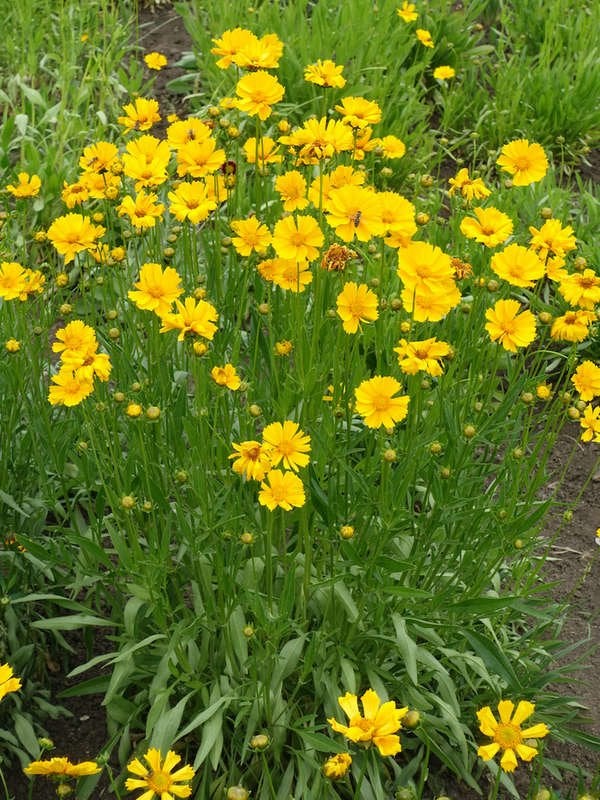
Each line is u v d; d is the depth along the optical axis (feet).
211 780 5.55
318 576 5.76
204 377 5.42
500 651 5.54
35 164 8.59
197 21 10.50
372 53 9.95
